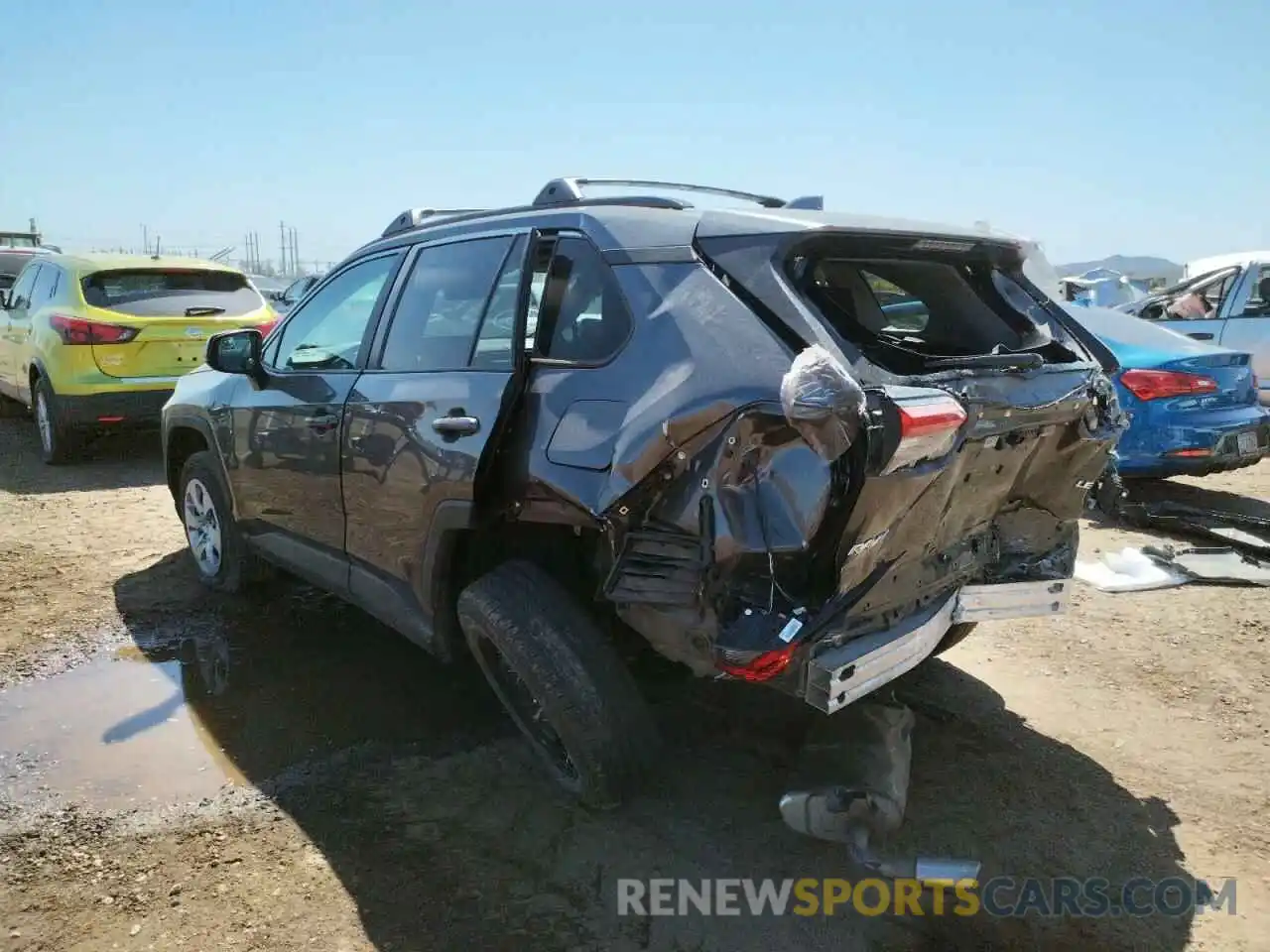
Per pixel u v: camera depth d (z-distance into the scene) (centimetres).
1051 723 375
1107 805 318
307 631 454
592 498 261
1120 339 711
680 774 332
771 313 253
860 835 285
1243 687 405
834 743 307
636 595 252
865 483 225
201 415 466
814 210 311
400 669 413
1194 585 533
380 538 348
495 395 297
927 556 288
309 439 380
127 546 580
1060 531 339
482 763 338
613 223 294
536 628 282
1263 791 327
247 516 446
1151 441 670
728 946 250
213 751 343
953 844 295
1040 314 334
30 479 762
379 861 281
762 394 235
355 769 332
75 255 820
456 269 343
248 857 282
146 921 254
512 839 293
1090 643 454
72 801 309
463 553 322
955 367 270
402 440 327
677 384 250
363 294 392
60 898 262
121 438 920
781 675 252
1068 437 306
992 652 444
